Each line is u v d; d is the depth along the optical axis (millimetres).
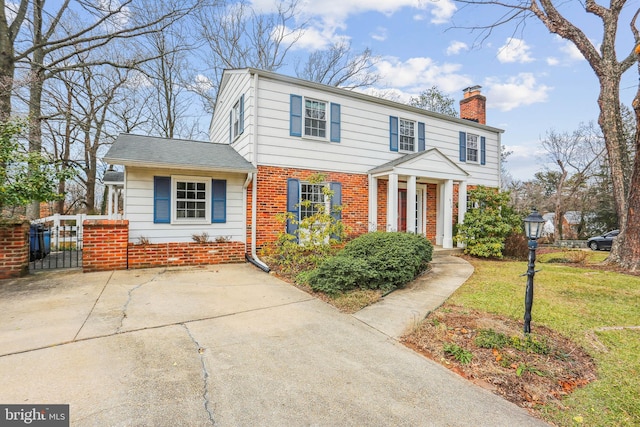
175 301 4879
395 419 2240
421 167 10070
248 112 8562
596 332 3832
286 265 7352
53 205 18906
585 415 2369
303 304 4895
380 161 10656
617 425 2258
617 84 9156
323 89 9562
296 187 9102
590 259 10203
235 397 2453
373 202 10336
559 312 4527
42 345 3234
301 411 2303
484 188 11164
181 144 9383
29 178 6406
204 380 2676
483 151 13453
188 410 2271
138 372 2764
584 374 2943
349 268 5383
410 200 9922
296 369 2920
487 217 10195
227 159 8492
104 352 3117
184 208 8148
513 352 3289
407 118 11258
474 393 2613
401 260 5918
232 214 8570
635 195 7840
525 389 2689
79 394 2410
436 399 2508
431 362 3135
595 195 22750
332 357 3182
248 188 8617
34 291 5312
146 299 4941
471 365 3055
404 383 2730
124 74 15555
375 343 3539
